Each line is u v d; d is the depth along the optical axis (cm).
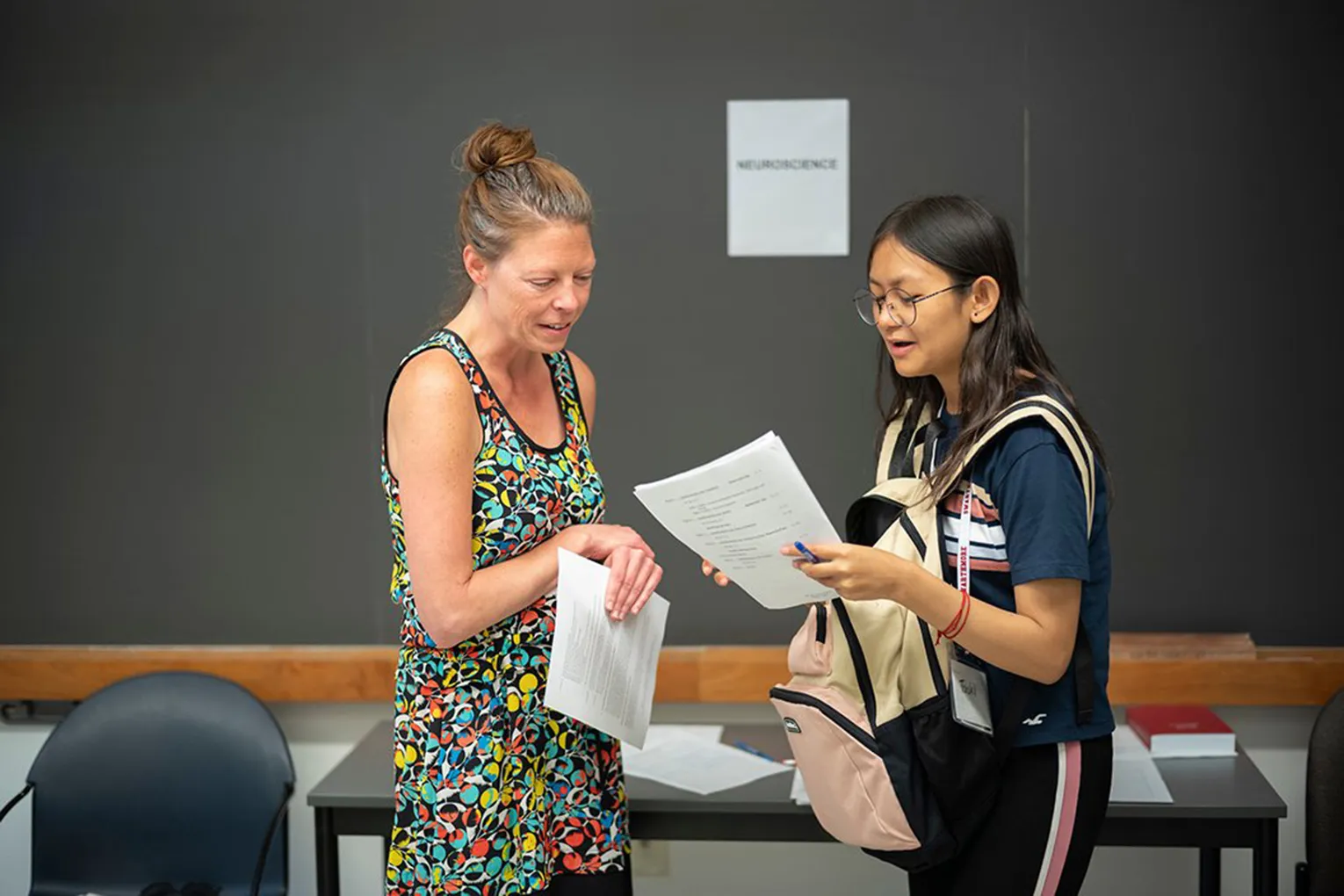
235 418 273
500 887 184
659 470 271
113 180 269
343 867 286
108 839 251
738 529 165
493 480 178
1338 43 253
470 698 182
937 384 191
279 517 274
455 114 264
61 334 273
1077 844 178
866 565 162
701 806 225
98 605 278
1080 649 175
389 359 270
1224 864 274
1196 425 262
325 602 276
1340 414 259
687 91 261
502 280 172
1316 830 228
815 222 263
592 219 177
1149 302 260
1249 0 253
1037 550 165
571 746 192
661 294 267
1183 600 266
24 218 271
